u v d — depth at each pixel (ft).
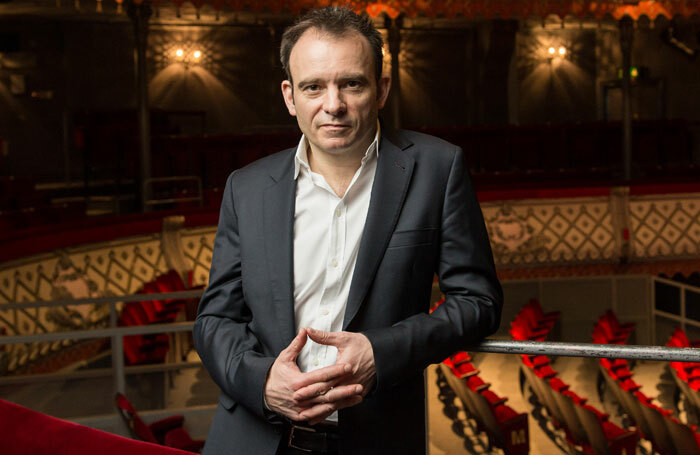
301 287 4.76
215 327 4.93
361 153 4.81
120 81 47.75
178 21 47.06
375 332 4.39
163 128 37.73
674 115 52.06
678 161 42.14
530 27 51.47
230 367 4.64
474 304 4.64
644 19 42.27
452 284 4.76
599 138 41.42
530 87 53.16
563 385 20.12
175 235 24.97
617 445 16.66
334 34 4.47
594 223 31.07
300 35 4.58
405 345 4.34
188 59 48.73
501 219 30.58
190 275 24.91
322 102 4.52
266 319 4.77
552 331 28.17
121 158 34.12
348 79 4.49
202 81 49.11
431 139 5.03
